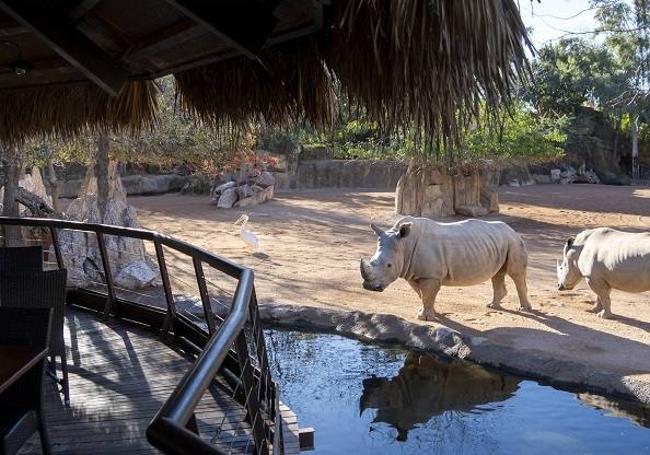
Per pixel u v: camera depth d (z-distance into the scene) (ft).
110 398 17.67
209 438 14.97
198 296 40.04
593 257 34.86
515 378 28.02
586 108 140.97
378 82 9.29
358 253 58.49
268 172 103.30
